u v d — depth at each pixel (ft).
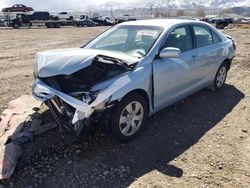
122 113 13.96
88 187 11.70
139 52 15.66
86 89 13.07
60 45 56.24
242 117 18.28
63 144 14.37
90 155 13.62
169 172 12.68
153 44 15.79
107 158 13.46
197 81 19.27
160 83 15.64
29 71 30.27
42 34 88.17
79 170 12.62
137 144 14.65
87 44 18.10
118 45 16.93
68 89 13.42
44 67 13.61
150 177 12.32
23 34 87.25
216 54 20.74
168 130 16.21
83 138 14.84
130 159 13.47
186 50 17.93
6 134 14.57
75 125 12.68
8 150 13.16
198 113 18.60
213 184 12.00
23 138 14.39
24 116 16.49
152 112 15.85
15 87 23.72
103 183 11.93
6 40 65.77
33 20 160.86
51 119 16.53
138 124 15.06
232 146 14.84
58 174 12.36
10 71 30.14
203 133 16.08
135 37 16.84
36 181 11.95
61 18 191.52
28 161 13.10
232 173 12.71
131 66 14.28
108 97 12.94
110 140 14.80
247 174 12.66
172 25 17.30
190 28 18.74
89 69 13.56
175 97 17.29
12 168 12.26
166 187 11.73
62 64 13.43
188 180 12.19
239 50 44.01
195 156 13.88
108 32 18.53
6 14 178.29
